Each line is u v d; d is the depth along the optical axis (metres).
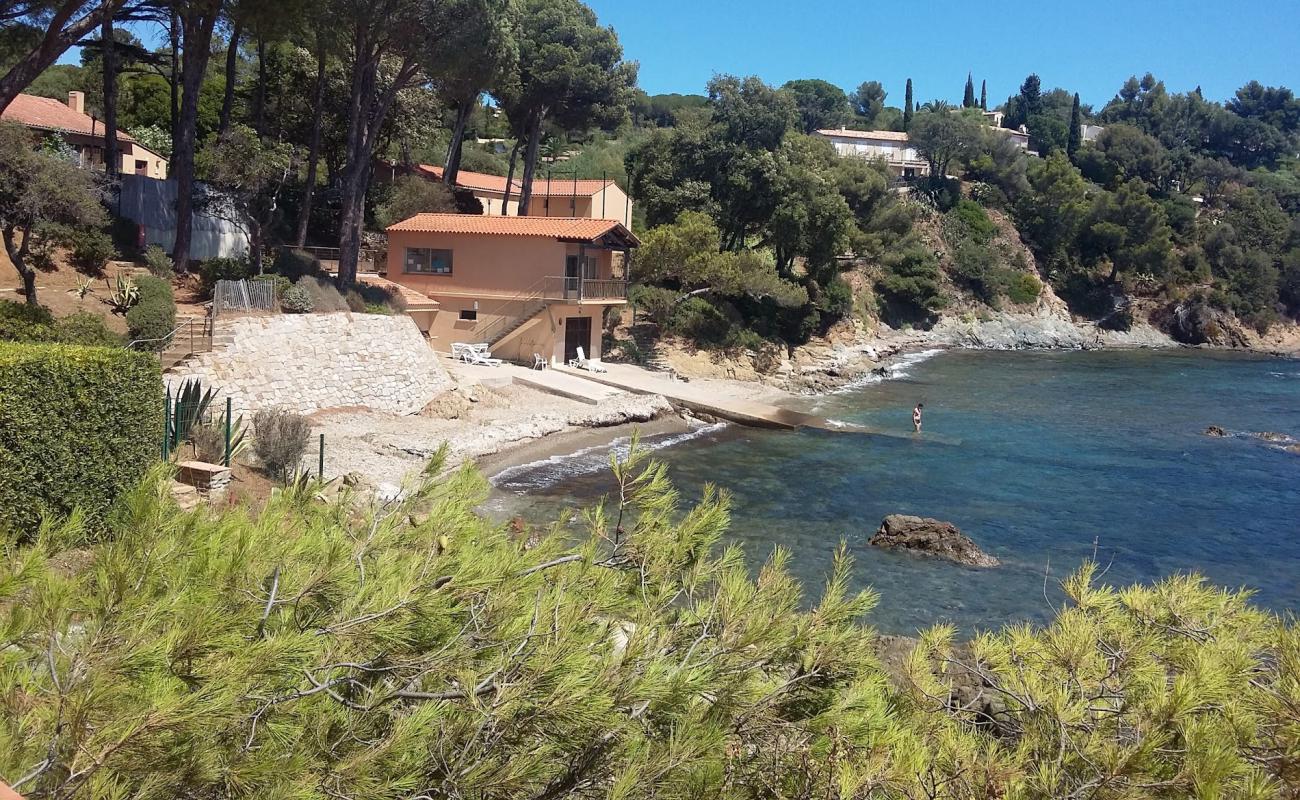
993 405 48.75
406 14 37.06
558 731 4.77
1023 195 105.38
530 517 23.03
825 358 60.78
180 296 32.66
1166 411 48.09
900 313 82.00
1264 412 48.44
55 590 4.36
